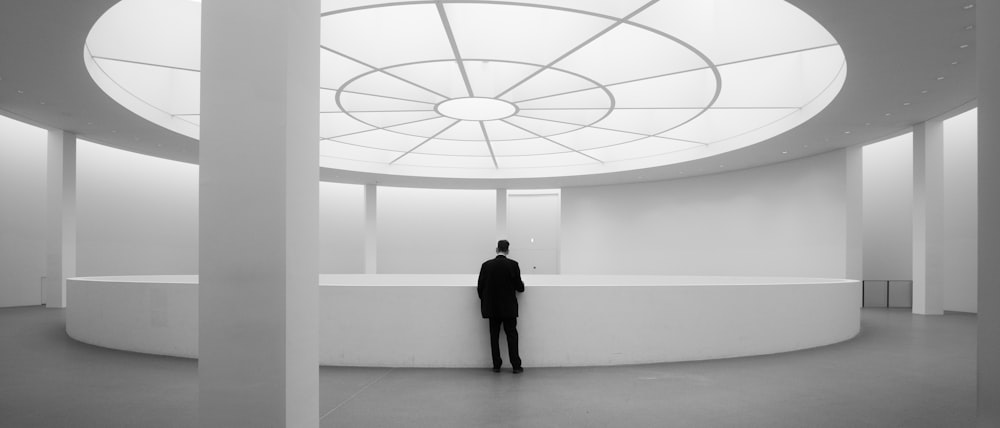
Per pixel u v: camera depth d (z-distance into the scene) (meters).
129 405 9.08
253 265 5.57
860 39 13.45
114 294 14.41
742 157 28.09
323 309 12.34
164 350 13.53
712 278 19.84
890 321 20.59
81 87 17.39
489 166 33.34
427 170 32.66
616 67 16.48
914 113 20.31
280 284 5.55
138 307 13.95
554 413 8.59
